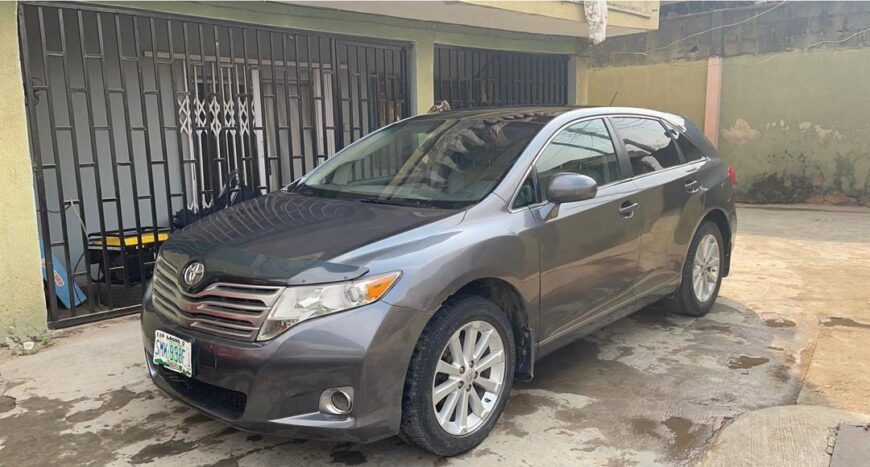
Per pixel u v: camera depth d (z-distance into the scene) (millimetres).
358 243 3029
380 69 7730
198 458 3232
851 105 11516
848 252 7746
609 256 4039
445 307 3104
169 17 5520
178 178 6918
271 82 6777
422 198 3635
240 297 2898
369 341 2775
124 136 6617
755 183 12672
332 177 4270
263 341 2801
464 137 4059
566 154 3959
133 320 5266
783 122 12227
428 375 2979
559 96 10211
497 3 6816
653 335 4906
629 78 14000
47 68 4828
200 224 3705
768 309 5527
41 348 4668
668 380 4098
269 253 3041
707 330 5008
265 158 6426
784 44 12023
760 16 12180
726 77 12742
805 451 3180
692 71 13141
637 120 4719
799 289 6133
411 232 3133
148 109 6684
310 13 6492
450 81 8445
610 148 4312
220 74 5988
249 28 6102
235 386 2832
